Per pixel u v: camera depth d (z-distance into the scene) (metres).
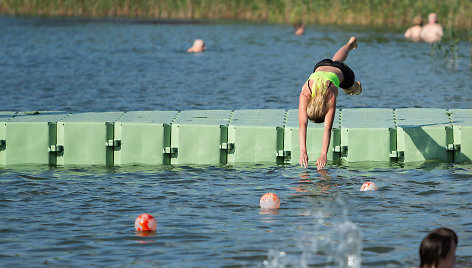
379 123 23.16
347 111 25.80
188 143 22.58
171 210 16.69
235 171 21.22
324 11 79.25
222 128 22.61
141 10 90.19
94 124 22.64
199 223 15.48
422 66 47.75
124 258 13.09
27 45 61.84
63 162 22.72
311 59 53.38
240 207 16.88
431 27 64.25
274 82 41.50
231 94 37.06
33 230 15.02
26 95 36.38
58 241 14.20
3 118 23.64
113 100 35.06
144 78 43.00
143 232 14.80
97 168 22.03
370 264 12.58
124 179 20.25
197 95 36.72
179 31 74.25
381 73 44.78
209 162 22.56
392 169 21.14
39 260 12.99
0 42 63.56
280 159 22.55
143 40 66.75
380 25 76.88
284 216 15.98
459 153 22.16
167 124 22.67
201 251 13.46
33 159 22.67
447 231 11.01
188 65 49.66
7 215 16.23
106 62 51.25
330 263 12.69
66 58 53.59
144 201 17.59
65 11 90.44
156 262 12.84
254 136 22.48
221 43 64.75
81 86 39.69
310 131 22.27
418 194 17.91
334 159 22.41
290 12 83.00
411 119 23.83
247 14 88.62
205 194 18.28
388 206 16.75
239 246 13.73
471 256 12.80
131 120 23.38
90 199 17.80
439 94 36.25
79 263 12.80
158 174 20.95
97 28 76.75
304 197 17.78
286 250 13.45
